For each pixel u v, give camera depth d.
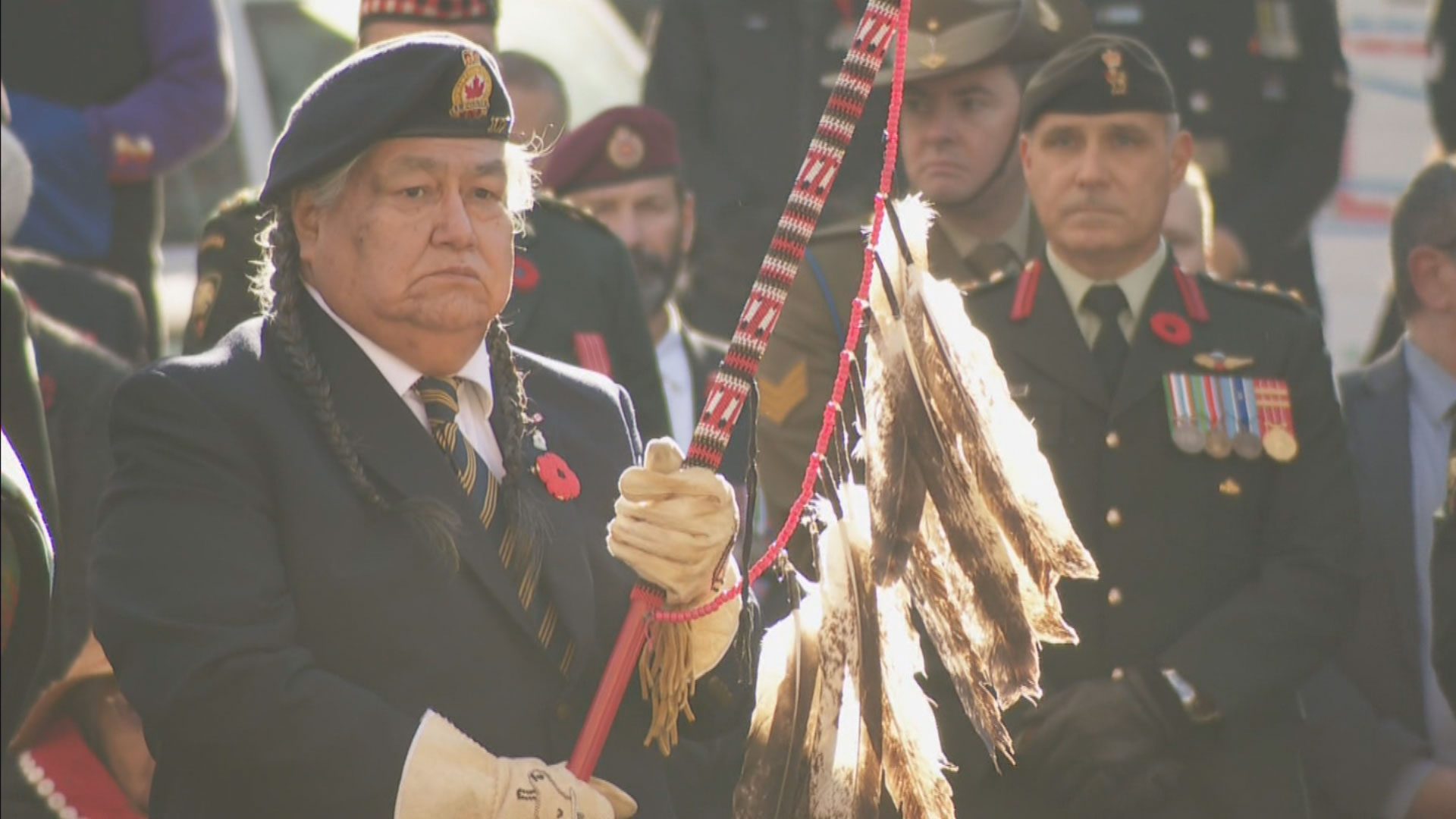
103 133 24.00
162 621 10.95
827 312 17.78
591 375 12.80
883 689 11.45
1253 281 26.11
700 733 12.23
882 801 13.13
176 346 31.42
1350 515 16.88
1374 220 36.97
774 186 25.47
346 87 11.52
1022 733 16.16
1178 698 16.06
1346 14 37.44
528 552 11.59
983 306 17.08
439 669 11.28
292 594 11.25
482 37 18.38
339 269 11.62
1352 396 19.34
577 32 34.88
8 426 13.85
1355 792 18.34
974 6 19.95
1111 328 16.94
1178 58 26.08
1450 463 17.62
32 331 17.91
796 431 17.62
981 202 20.16
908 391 11.38
